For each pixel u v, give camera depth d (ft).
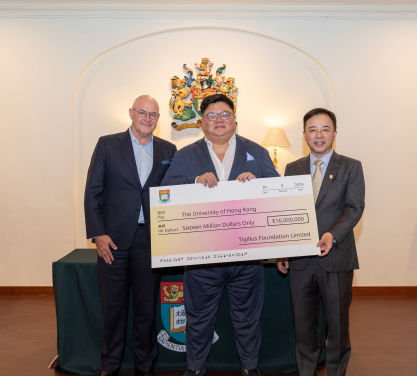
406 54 11.76
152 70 12.42
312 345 6.12
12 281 12.05
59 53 11.82
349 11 11.69
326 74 12.21
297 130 12.62
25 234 12.00
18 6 11.41
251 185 5.59
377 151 11.91
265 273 6.99
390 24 11.75
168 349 7.09
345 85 11.93
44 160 11.93
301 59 12.44
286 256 5.50
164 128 12.60
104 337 6.61
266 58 12.50
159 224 5.56
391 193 11.92
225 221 5.55
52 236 12.02
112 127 12.42
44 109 11.85
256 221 5.55
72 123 11.95
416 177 11.86
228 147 6.09
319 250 5.49
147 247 6.49
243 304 6.15
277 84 12.57
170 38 12.37
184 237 5.54
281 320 7.03
